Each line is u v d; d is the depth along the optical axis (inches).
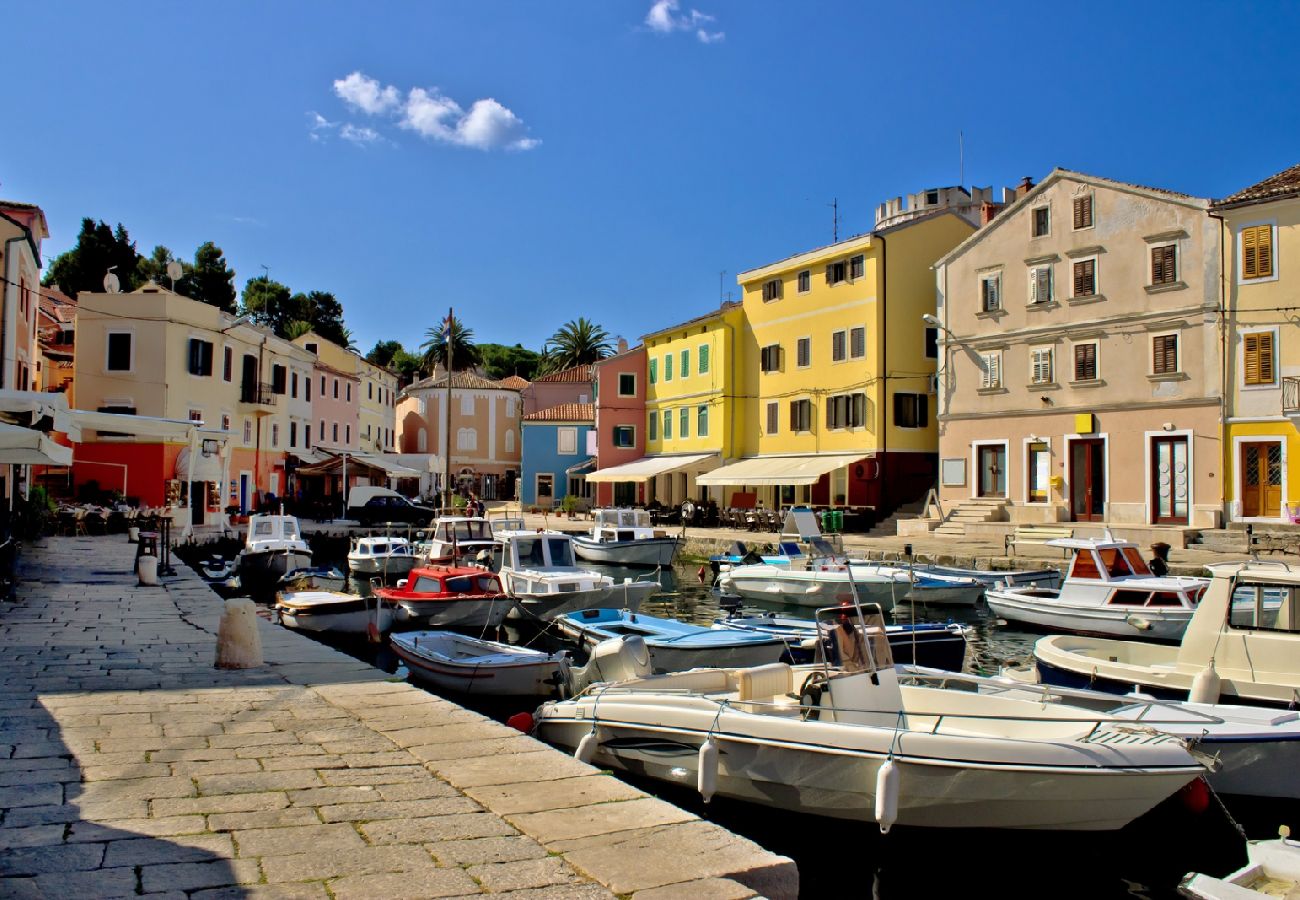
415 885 190.1
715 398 1987.0
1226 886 274.8
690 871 199.6
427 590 808.3
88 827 220.7
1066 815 323.9
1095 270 1293.1
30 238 1199.6
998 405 1411.2
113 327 1640.0
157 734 309.4
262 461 2057.1
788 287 1819.6
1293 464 1095.0
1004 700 389.4
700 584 1299.2
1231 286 1152.2
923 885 342.3
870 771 331.3
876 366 1573.6
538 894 186.4
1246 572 452.1
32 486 1373.0
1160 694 451.8
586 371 2883.9
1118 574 770.8
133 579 844.6
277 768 273.1
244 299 3636.8
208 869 196.2
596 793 253.6
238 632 432.8
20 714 335.0
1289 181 1125.7
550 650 748.6
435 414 3248.0
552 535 949.2
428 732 317.1
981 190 2400.3
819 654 387.5
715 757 354.0
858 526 1528.1
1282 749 354.3
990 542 1302.9
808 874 352.8
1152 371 1225.4
